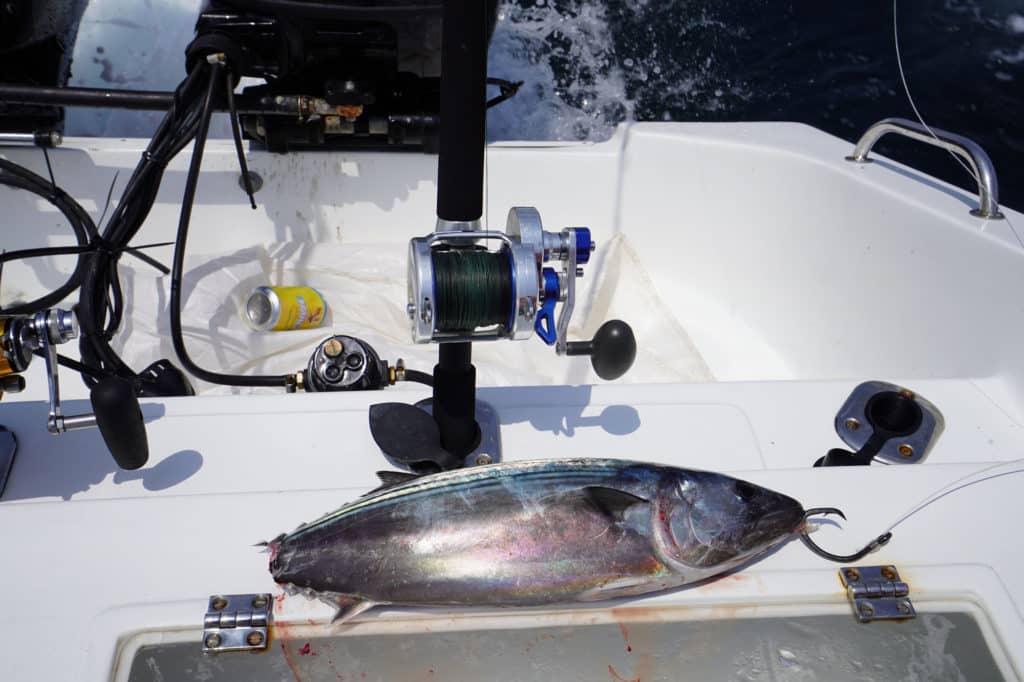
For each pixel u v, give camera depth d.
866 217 2.22
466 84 1.14
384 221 2.68
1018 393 1.71
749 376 2.50
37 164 2.50
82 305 1.79
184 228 1.91
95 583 1.14
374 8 2.09
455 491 1.16
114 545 1.19
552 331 1.29
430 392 1.59
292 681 1.06
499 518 1.13
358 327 2.50
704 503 1.16
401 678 1.07
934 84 4.58
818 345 2.39
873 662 1.10
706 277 2.73
